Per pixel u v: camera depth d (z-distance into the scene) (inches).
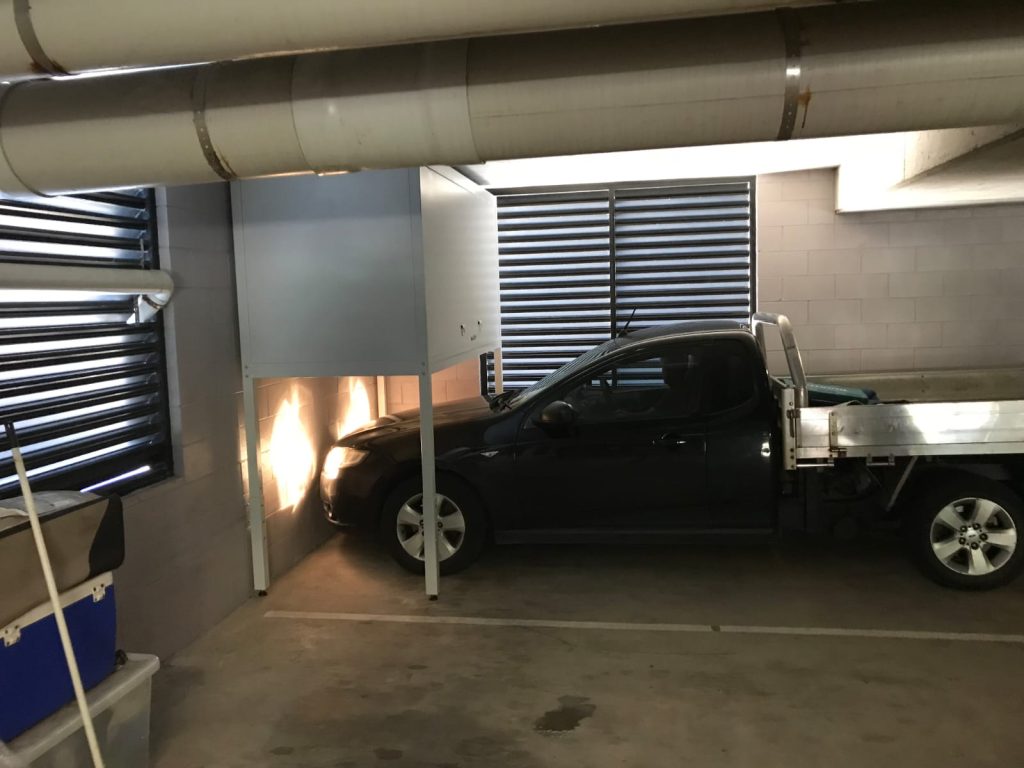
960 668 153.5
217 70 120.9
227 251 193.5
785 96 106.1
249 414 196.7
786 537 233.9
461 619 184.2
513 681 154.3
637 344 201.8
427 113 112.9
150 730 139.2
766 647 165.2
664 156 237.0
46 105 122.6
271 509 211.9
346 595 201.5
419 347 188.7
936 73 103.1
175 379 172.4
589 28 111.5
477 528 205.8
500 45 113.6
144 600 160.2
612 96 108.4
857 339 281.1
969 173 183.9
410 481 206.5
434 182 195.5
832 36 104.7
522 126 112.3
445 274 203.9
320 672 160.6
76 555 111.3
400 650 169.3
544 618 183.6
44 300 138.9
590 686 151.3
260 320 194.1
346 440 220.2
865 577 202.2
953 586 190.5
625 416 199.8
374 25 93.8
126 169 123.6
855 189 247.0
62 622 101.0
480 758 129.3
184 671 162.1
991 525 189.0
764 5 90.3
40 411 138.9
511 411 205.8
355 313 190.2
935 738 130.5
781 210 279.4
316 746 134.3
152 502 162.6
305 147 118.9
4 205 131.5
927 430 180.2
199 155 120.9
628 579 206.2
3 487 131.5
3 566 100.0
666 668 157.6
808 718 137.6
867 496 196.2
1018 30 101.8
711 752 128.7
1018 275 271.0
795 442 184.2
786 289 282.7
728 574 207.6
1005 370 258.4
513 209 299.0
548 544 235.0
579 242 297.1
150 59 101.1
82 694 102.0
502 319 304.8
